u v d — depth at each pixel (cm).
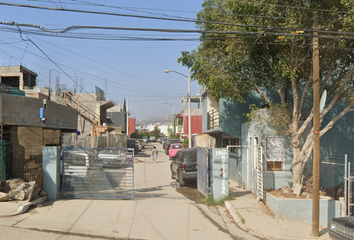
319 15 988
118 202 1119
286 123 1168
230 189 1462
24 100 1191
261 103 1656
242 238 811
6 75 3231
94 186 1157
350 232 667
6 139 1141
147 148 5931
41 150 1227
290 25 980
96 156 1188
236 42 1109
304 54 1039
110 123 4784
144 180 1780
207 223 927
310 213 972
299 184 1057
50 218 889
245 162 1475
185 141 4012
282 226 903
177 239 781
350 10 931
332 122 1060
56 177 1116
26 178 1151
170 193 1362
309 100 1434
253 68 1266
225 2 1114
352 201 958
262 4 989
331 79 1239
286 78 1178
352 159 1360
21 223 826
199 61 1356
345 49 1027
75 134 2434
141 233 812
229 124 1675
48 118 1370
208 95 2173
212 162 1186
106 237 772
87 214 952
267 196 1062
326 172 1319
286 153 1265
